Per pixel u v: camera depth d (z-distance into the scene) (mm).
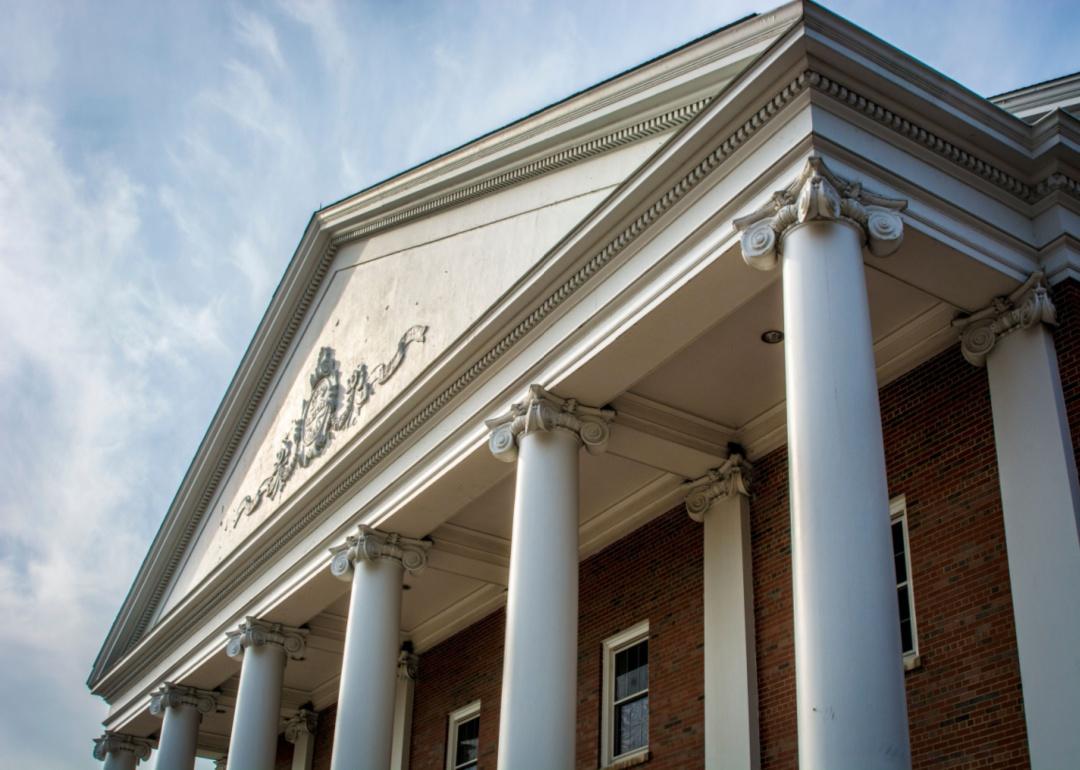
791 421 10844
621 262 14102
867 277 13562
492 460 16172
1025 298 12672
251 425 25391
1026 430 12461
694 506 17219
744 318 14328
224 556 24125
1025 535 12188
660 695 17281
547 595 13883
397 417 17891
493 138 17797
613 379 14617
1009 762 12203
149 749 29766
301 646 22062
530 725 13227
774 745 15062
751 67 12102
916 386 14656
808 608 9969
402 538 18500
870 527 10109
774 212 11844
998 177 12797
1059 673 11461
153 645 26641
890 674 9586
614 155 15797
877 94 12000
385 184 20797
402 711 23797
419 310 19297
